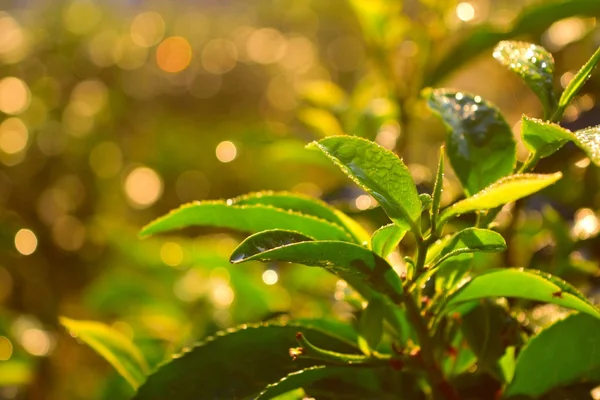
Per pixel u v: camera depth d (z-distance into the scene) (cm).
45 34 169
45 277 136
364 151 50
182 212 57
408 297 53
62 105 153
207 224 58
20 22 182
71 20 179
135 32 215
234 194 160
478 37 72
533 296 54
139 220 158
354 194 71
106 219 136
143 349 84
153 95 204
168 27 240
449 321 58
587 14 70
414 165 77
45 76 161
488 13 91
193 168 166
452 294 54
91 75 174
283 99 204
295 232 51
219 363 56
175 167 167
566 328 56
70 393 106
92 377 112
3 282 129
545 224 71
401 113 78
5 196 140
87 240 138
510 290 54
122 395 74
